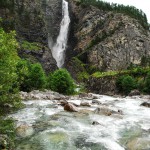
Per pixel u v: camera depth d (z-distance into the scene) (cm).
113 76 11456
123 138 2150
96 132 2284
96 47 15900
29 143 2006
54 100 4925
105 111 3155
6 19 12988
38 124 2552
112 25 16800
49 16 15925
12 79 2342
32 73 6869
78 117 2883
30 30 13962
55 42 15800
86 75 14738
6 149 1825
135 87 9650
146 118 3030
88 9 17312
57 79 7550
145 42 16650
